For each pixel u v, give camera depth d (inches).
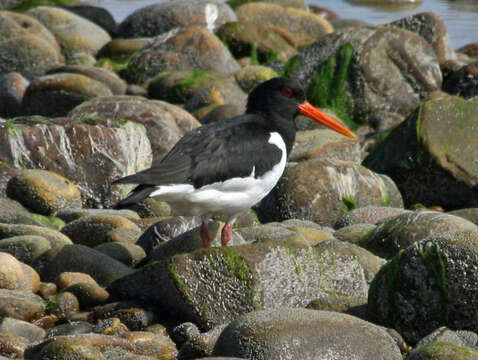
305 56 783.1
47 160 539.5
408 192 589.0
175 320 358.3
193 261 351.9
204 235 408.2
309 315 301.9
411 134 584.7
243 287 347.3
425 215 434.9
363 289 373.1
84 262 390.6
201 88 769.6
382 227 438.9
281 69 900.0
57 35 946.1
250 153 406.3
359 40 762.2
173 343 329.4
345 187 530.9
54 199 500.1
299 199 521.7
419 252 333.7
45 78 733.3
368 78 755.4
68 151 543.8
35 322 346.9
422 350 288.7
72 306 357.7
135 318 348.8
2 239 419.5
